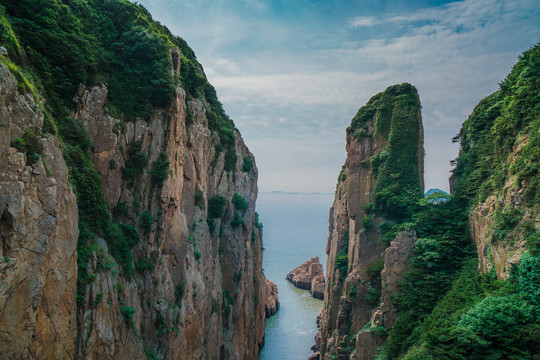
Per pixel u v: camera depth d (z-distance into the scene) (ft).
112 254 111.34
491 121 171.53
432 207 185.78
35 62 100.42
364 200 221.25
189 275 145.69
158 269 129.59
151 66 137.69
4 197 65.98
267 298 350.43
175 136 142.61
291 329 313.32
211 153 203.31
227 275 214.48
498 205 125.80
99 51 127.95
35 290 71.67
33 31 102.99
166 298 131.34
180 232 142.41
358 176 226.79
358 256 207.00
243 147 274.77
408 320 155.84
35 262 72.49
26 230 70.59
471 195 168.86
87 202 104.12
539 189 108.17
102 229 109.40
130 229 123.65
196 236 161.48
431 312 148.97
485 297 111.65
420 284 159.63
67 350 82.89
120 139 125.49
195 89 181.57
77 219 88.84
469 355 100.73
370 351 168.55
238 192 238.07
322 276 423.64
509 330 97.19
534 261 100.68
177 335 132.87
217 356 178.60
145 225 126.93
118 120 125.59
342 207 246.47
